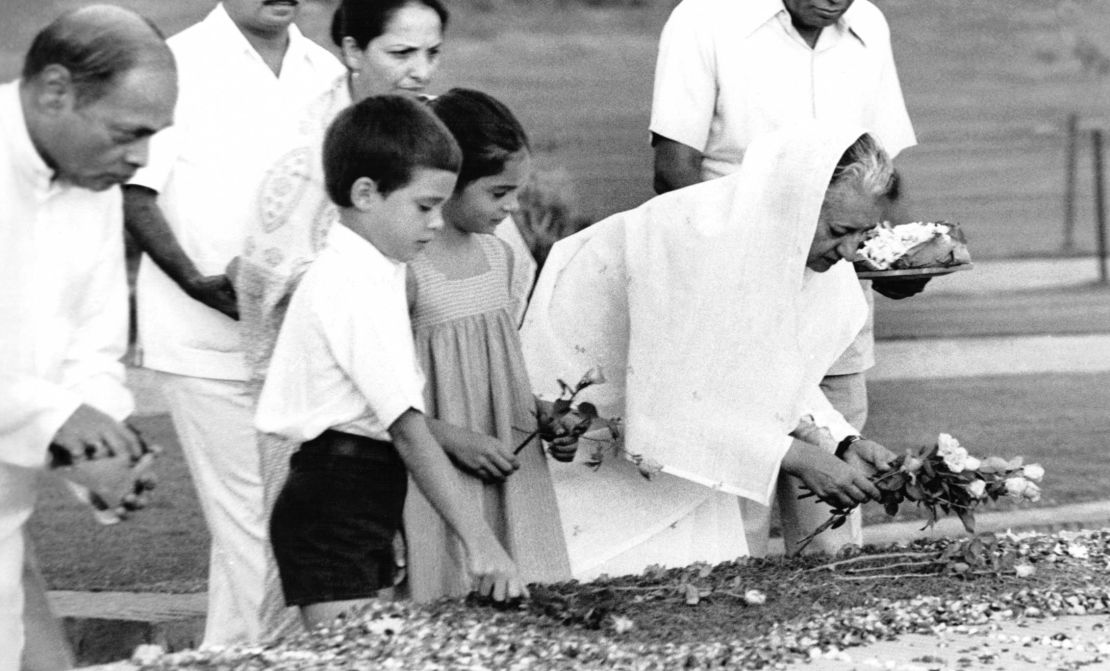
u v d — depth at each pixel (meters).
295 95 8.58
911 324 16.88
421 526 7.55
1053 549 7.99
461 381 7.64
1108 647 6.44
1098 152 19.56
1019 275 18.25
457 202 7.59
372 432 6.83
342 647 6.14
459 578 7.62
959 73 19.52
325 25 15.97
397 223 6.80
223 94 8.41
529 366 8.14
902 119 10.15
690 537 8.12
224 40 8.46
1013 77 19.56
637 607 6.85
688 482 8.06
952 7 19.53
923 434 13.62
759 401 7.60
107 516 6.36
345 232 6.86
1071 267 18.70
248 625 8.48
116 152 6.11
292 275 7.55
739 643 6.34
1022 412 14.26
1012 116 19.41
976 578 7.46
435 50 8.73
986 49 19.48
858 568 7.58
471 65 16.78
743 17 9.60
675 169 9.71
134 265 13.44
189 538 11.22
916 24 19.55
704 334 7.63
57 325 6.41
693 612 6.80
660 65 9.79
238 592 8.50
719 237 7.61
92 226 6.48
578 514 8.01
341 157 6.81
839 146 7.45
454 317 7.65
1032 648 6.46
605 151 16.47
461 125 7.48
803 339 8.02
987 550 7.71
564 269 8.25
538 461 7.82
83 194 6.44
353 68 8.79
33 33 14.20
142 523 11.41
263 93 8.49
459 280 7.70
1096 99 19.77
